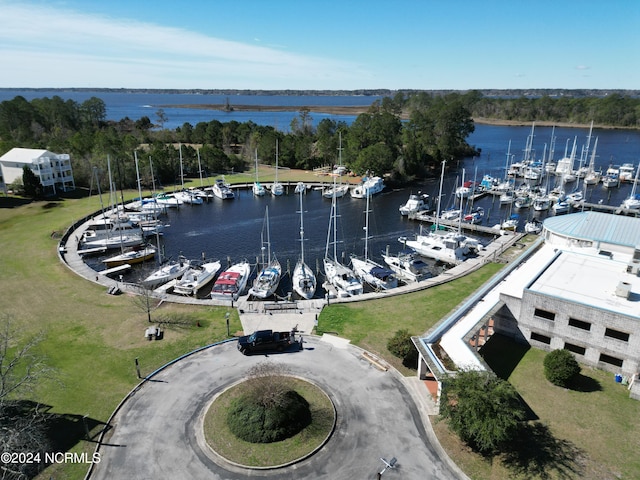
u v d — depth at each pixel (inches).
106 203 3511.3
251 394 1101.7
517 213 3553.2
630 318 1217.4
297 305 1722.4
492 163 5565.9
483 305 1465.3
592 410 1136.8
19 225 2861.7
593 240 1771.7
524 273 1644.9
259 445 1011.3
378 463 973.8
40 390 1205.1
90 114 7037.4
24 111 5733.3
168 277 2150.6
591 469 957.2
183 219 3385.8
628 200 3622.0
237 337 1485.0
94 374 1282.0
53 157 3727.9
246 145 5757.9
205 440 1026.1
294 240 2874.0
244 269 2235.5
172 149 4707.2
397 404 1157.1
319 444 1015.6
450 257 2447.1
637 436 1049.5
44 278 2003.0
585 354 1331.2
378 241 2866.6
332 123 6122.1
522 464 970.7
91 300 1775.3
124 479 933.2
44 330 1519.4
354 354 1382.9
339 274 2128.4
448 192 4244.6
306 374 1277.1
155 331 1478.8
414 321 1596.9
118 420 1098.7
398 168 4564.5
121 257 2399.1
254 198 4106.8
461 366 1138.7
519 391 1211.2
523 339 1451.8
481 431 936.3
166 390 1210.0
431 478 940.0
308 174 5014.8
